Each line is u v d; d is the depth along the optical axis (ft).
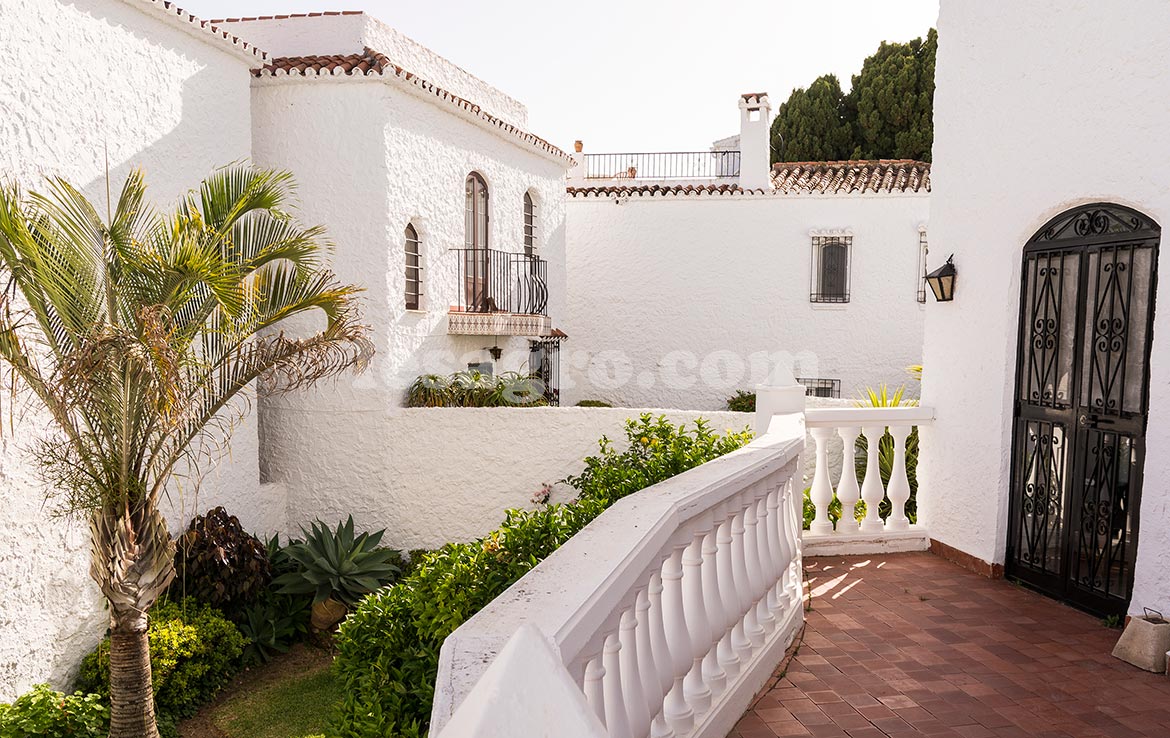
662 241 65.72
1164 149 15.69
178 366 22.68
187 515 33.63
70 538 28.14
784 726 12.04
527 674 2.52
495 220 51.08
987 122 21.13
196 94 34.24
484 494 40.91
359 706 11.25
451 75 52.24
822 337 64.13
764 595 13.47
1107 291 17.40
